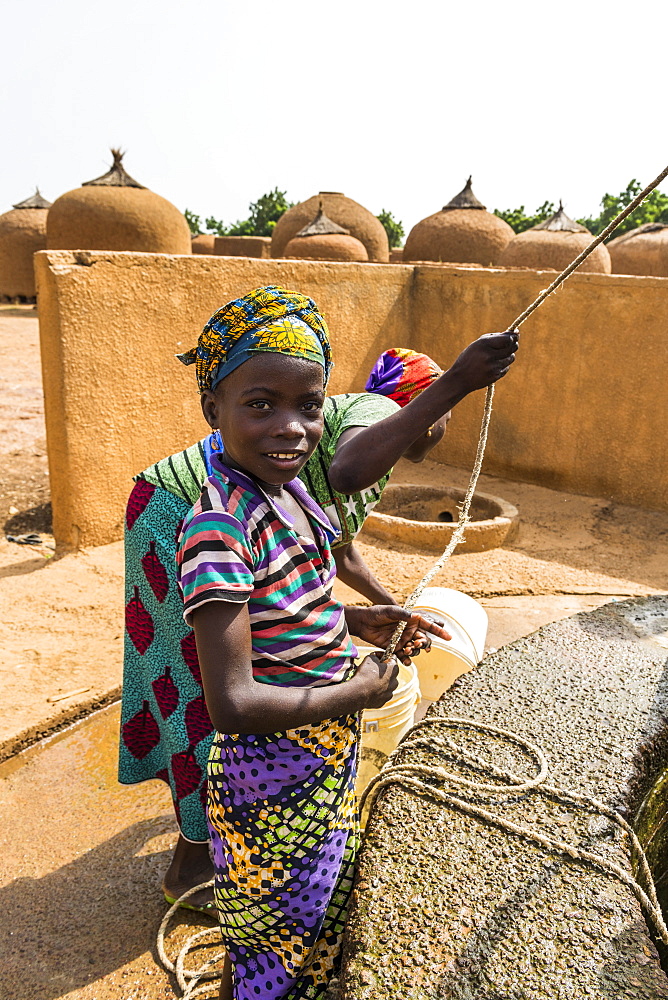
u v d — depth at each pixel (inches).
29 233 742.5
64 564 226.2
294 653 63.9
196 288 253.1
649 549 264.4
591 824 75.5
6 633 185.3
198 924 106.8
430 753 85.4
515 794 78.8
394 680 68.5
